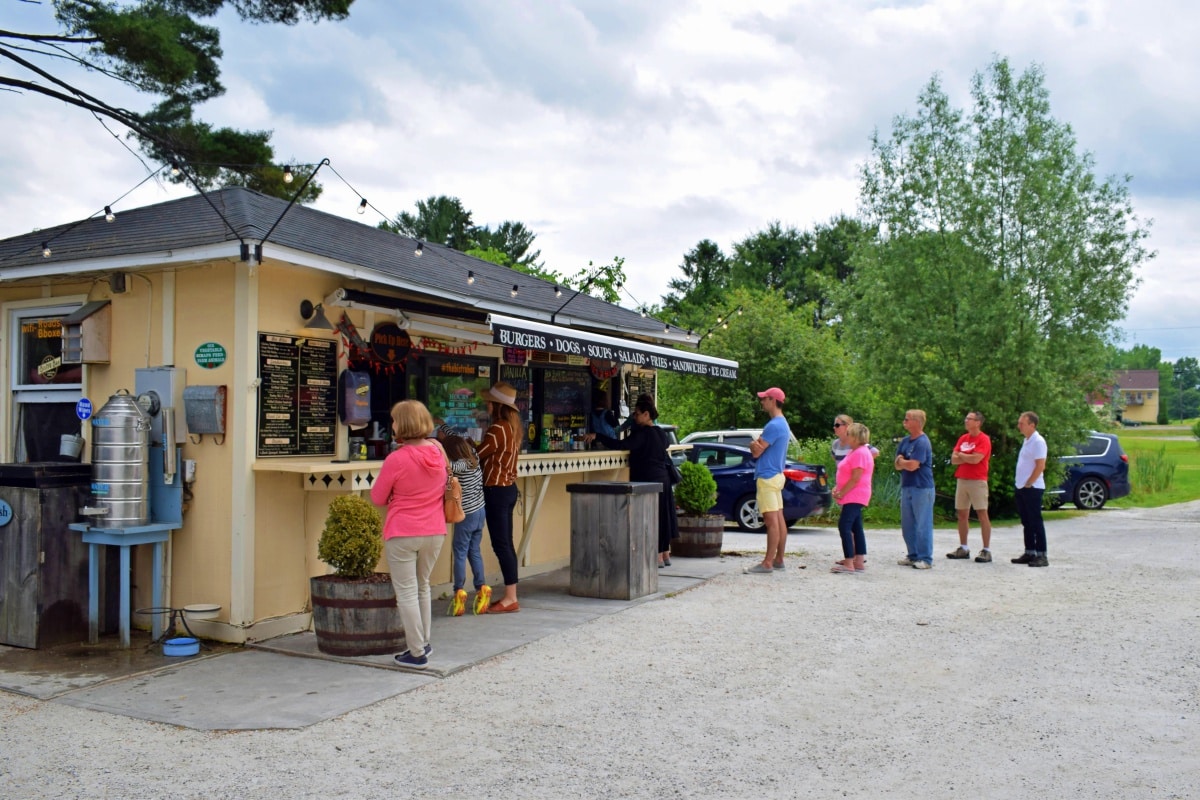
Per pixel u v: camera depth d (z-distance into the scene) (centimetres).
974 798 432
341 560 684
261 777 456
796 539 1462
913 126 1914
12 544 716
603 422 1184
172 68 1492
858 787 445
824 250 4625
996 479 1767
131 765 472
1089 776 459
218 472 721
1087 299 1794
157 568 719
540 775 460
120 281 760
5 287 851
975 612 840
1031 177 1791
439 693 595
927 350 1873
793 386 2681
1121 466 1977
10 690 603
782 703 576
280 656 682
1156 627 779
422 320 852
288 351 741
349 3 1642
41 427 841
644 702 577
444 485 659
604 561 907
